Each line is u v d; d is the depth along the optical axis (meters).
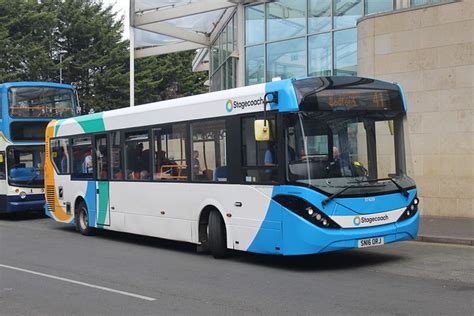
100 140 13.99
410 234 9.57
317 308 6.91
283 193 9.09
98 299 7.73
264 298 7.50
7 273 9.73
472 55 14.50
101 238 14.30
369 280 8.45
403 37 15.58
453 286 7.96
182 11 22.67
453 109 14.80
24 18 39.59
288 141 9.03
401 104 9.88
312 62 19.27
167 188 11.75
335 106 9.22
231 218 10.15
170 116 11.66
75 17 42.81
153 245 12.92
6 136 18.75
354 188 9.01
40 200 19.25
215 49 28.52
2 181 18.98
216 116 10.47
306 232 8.77
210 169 10.66
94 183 14.20
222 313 6.82
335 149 9.12
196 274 9.29
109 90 44.69
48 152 16.44
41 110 19.44
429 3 15.55
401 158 9.74
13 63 38.38
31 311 7.21
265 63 21.14
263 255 10.98
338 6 18.34
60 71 40.09
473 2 14.45
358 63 16.62
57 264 10.55
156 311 7.02
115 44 45.28
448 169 14.88
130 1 22.78
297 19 19.81
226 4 22.09
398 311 6.66
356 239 8.91
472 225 13.43
